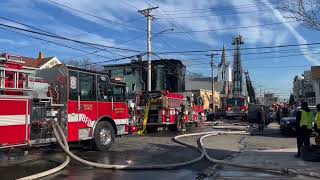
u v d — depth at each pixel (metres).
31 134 13.18
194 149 17.94
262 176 11.85
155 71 65.94
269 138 24.47
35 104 13.46
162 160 14.73
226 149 18.30
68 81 14.91
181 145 19.45
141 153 16.48
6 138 12.10
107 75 17.11
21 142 12.66
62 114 14.70
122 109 18.05
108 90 17.16
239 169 13.02
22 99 12.70
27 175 11.66
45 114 13.91
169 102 28.39
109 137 17.12
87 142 16.78
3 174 11.73
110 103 17.25
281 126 27.02
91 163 13.30
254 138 24.39
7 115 12.16
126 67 66.56
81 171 12.55
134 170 12.77
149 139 22.64
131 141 21.36
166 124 28.02
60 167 12.70
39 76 14.82
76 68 15.37
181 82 68.56
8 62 12.32
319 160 14.18
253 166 13.09
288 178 11.58
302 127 15.23
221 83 97.00
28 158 14.41
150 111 27.97
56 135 13.97
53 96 14.45
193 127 33.97
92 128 16.17
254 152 17.03
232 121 48.12
